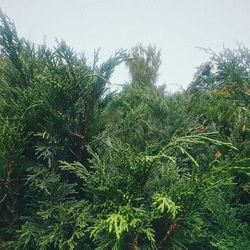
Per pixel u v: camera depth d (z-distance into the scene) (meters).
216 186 2.59
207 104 6.23
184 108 5.02
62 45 3.43
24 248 3.25
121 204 2.86
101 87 3.74
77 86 3.50
